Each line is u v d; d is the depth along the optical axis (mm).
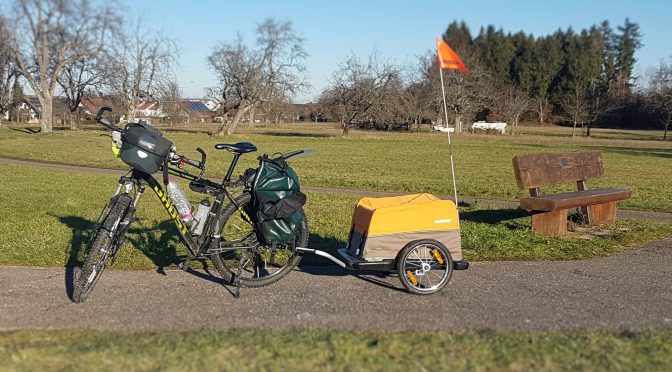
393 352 4023
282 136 51438
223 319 4824
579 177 9711
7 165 20469
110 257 5598
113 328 4562
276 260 6578
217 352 3961
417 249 5680
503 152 33562
